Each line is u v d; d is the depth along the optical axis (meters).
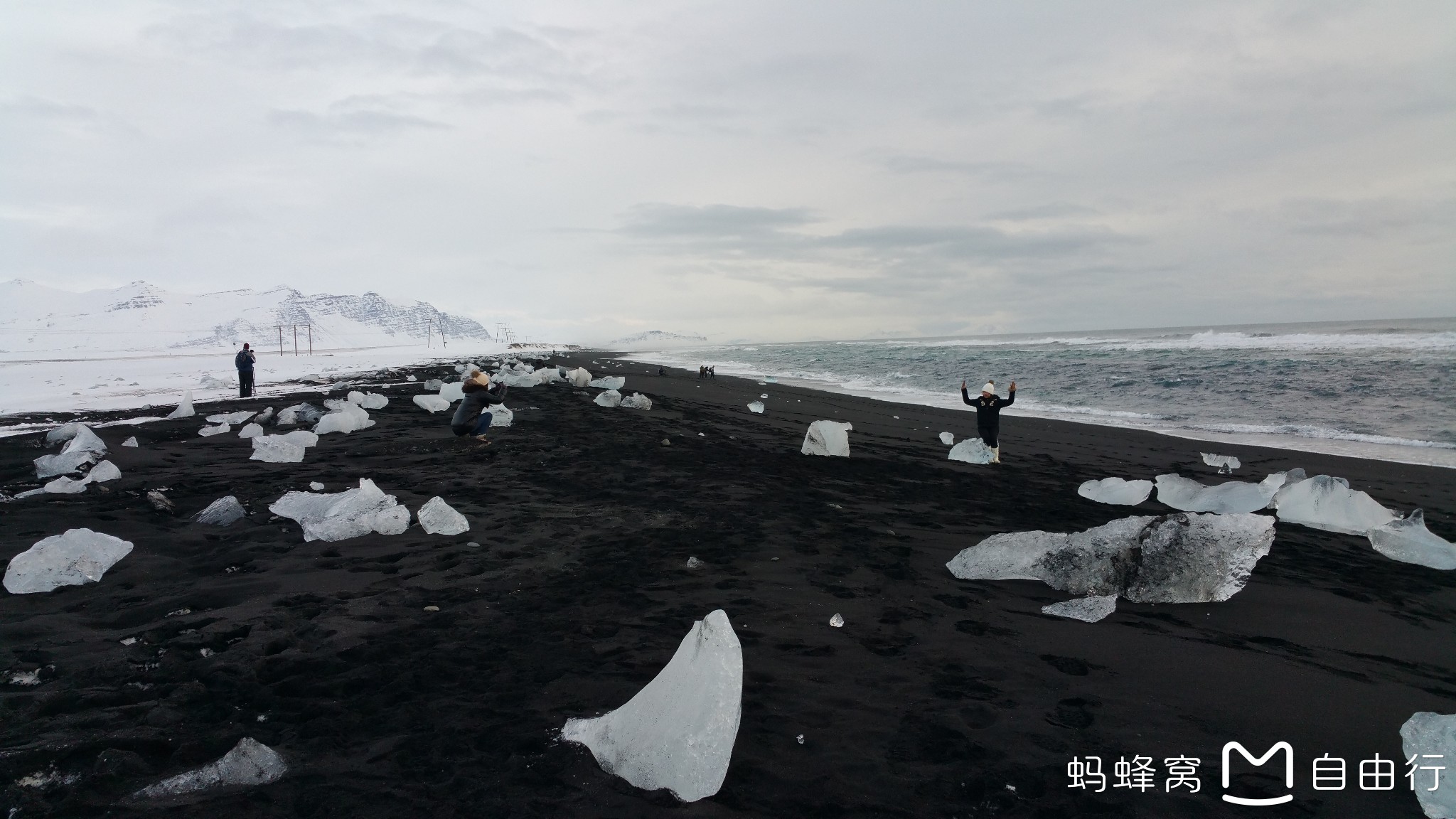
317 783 2.41
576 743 2.71
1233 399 18.80
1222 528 4.96
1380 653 4.05
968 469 10.05
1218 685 3.52
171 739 2.63
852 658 3.68
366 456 9.26
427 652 3.55
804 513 7.00
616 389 21.45
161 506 6.15
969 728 2.99
